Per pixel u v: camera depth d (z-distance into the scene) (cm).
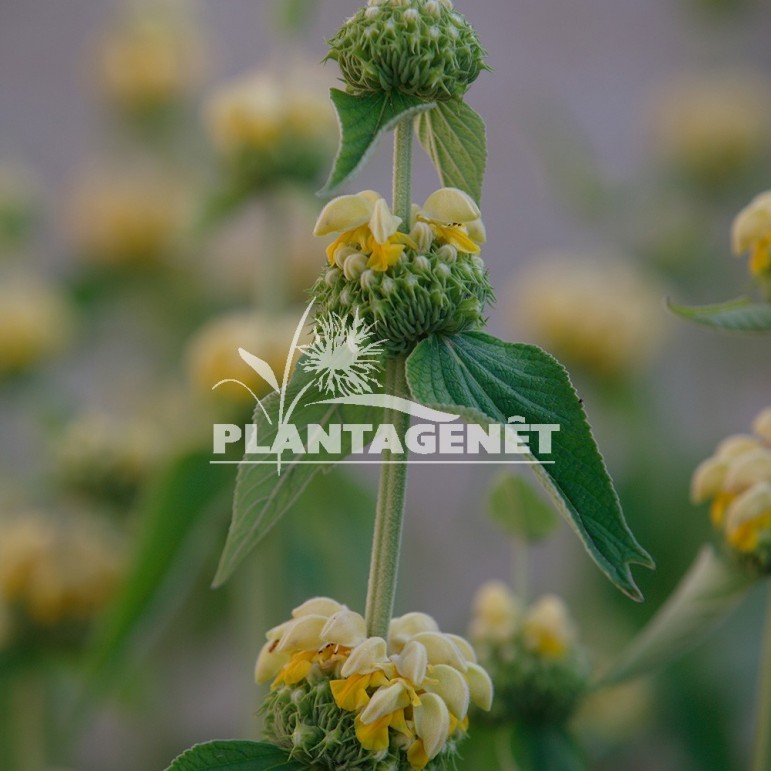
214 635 171
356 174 82
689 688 156
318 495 124
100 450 147
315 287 86
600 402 189
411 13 84
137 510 145
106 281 201
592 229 210
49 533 139
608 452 188
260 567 119
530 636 101
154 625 120
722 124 203
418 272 84
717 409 195
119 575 136
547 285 190
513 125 274
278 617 119
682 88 213
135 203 198
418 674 84
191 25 215
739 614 171
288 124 120
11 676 135
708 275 202
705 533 160
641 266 203
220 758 85
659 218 207
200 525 115
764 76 232
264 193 122
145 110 208
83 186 212
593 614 165
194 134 210
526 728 102
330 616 86
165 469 114
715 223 208
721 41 213
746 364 196
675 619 97
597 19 278
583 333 183
